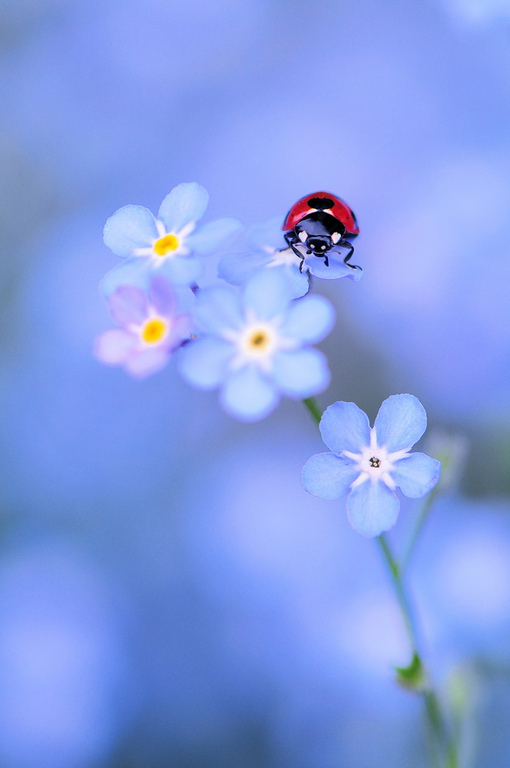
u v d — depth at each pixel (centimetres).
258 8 40
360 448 21
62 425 36
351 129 36
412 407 21
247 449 35
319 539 31
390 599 28
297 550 31
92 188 40
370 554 30
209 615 31
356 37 39
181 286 21
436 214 33
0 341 37
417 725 28
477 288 32
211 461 35
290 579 30
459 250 32
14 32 43
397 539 29
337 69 38
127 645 31
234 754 29
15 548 34
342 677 28
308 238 21
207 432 36
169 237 21
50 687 29
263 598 30
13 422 36
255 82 40
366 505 21
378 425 21
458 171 34
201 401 36
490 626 26
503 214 32
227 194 37
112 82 41
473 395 32
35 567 33
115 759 29
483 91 36
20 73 42
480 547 28
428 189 34
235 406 20
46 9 43
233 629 31
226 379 20
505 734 26
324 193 21
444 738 22
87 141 41
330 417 21
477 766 26
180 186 21
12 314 38
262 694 29
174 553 33
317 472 21
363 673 27
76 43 42
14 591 32
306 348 20
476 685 23
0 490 35
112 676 29
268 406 20
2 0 43
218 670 30
